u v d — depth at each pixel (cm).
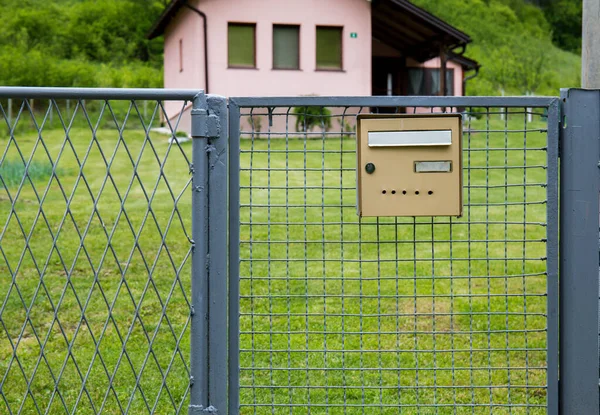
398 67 2670
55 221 928
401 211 271
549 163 273
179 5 2369
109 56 5281
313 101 267
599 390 277
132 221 942
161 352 464
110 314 266
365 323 535
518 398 388
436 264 752
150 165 1473
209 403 271
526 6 7431
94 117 2186
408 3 2173
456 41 2269
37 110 2116
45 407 373
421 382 412
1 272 681
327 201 1109
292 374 424
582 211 273
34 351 466
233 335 275
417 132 270
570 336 276
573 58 6506
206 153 266
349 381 412
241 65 2255
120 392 396
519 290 650
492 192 1237
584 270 274
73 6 5856
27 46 4984
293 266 739
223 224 267
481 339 501
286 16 2258
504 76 4844
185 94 264
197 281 267
